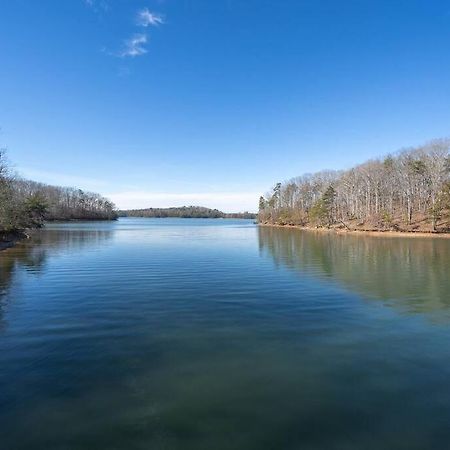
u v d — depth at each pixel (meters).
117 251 36.56
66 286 18.77
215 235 66.44
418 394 7.50
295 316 13.43
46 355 9.54
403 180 90.38
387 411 6.84
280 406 7.01
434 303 15.35
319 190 121.75
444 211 66.00
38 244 44.56
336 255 33.25
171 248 40.09
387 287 18.61
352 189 101.75
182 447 5.77
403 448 5.78
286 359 9.37
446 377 8.30
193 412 6.79
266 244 45.91
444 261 28.67
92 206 179.12
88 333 11.37
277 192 148.88
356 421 6.52
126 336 11.12
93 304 15.04
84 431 6.19
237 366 8.92
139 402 7.15
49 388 7.71
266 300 15.84
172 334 11.34
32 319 12.84
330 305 15.03
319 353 9.80
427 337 11.12
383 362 9.17
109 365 8.94
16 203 54.28
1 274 22.44
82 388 7.72
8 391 7.57
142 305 14.88
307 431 6.21
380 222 79.75
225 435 6.09
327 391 7.63
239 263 27.72
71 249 38.50
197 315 13.48
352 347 10.25
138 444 5.85
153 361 9.20
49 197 136.38
